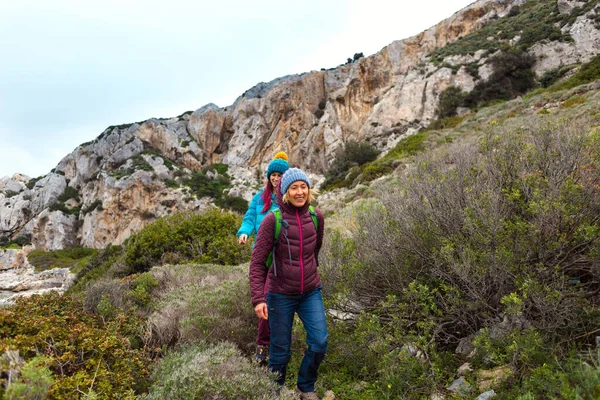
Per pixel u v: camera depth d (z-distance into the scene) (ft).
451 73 135.03
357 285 11.18
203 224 29.09
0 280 77.05
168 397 7.71
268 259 8.82
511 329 8.14
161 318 12.45
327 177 130.62
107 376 8.16
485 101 112.68
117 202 161.38
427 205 11.30
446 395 7.86
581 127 11.41
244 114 201.57
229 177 177.37
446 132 70.74
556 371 6.63
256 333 11.95
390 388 8.34
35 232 177.88
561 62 108.68
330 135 161.58
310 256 8.78
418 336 9.12
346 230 18.43
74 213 179.93
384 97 153.79
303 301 8.94
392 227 11.35
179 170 178.19
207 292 14.23
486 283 9.34
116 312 13.06
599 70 65.87
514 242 8.96
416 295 9.47
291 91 181.57
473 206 9.64
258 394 8.04
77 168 202.08
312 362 8.53
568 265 8.92
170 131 197.06
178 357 9.86
